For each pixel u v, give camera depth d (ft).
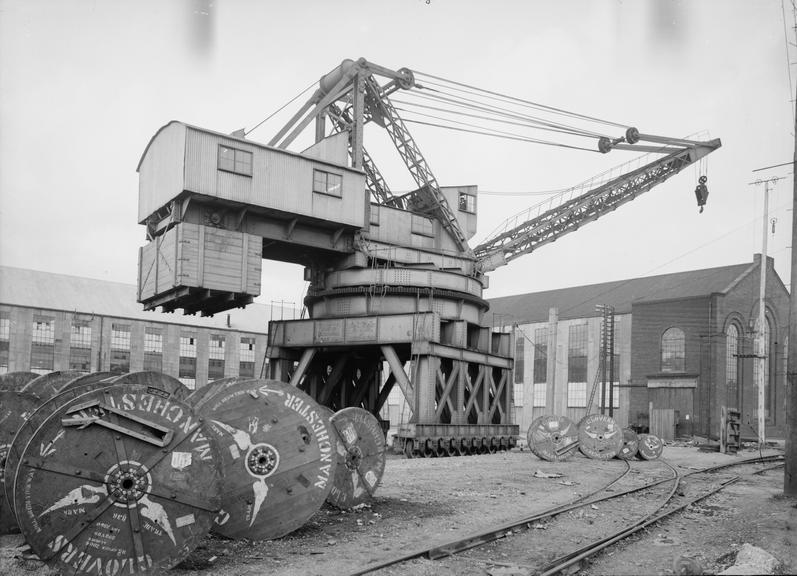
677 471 76.95
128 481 26.08
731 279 196.03
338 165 95.25
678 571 27.94
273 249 100.48
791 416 54.08
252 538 32.91
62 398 26.99
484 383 107.86
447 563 29.43
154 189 90.27
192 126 82.84
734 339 192.44
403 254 104.01
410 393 93.35
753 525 40.47
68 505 25.04
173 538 26.68
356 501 42.45
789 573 28.50
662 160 130.52
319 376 111.24
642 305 202.80
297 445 34.35
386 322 95.71
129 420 26.32
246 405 33.50
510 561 30.12
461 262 110.73
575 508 44.83
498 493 53.52
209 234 84.79
